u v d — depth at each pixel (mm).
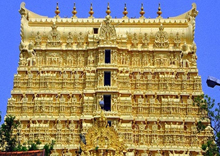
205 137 110875
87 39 117250
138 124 111312
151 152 109625
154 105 112562
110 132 97250
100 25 117812
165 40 116438
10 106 112625
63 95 113000
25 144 105625
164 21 119312
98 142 96562
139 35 117688
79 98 113000
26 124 111438
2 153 86875
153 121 111375
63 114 111688
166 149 109438
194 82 114188
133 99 113312
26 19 119500
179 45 116562
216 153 99688
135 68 115125
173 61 115875
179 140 110125
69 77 114438
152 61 116000
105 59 113438
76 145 109562
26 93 113188
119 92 112125
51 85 113750
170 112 111750
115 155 96438
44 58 116125
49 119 111062
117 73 113000
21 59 116125
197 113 112375
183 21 119500
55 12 123312
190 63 116438
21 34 118062
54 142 107812
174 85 113875
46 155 101875
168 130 110500
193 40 118188
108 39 113938
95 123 98312
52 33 116750
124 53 115000
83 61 115500
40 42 117000
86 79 113000
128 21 119000
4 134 103625
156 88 114000
